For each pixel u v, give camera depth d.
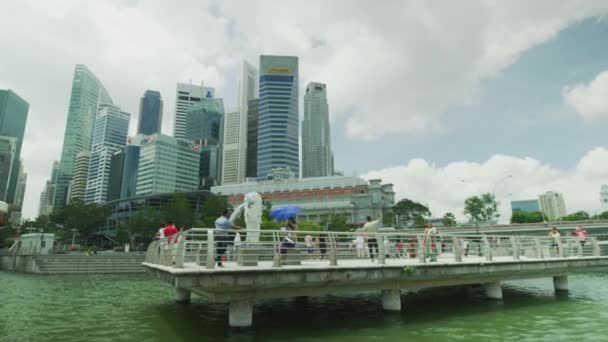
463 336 11.16
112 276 35.50
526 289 23.03
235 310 11.91
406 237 19.38
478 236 17.55
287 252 14.47
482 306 16.62
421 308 16.11
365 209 119.69
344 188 123.62
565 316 14.30
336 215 99.50
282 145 190.38
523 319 13.73
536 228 64.06
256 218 15.77
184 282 10.30
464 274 16.05
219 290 11.31
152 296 21.12
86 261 39.38
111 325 13.02
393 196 137.12
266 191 132.62
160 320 13.84
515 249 18.86
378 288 14.45
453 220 109.94
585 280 28.72
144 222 69.38
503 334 11.43
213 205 73.56
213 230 11.55
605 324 12.90
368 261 16.11
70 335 11.62
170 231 17.42
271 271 11.48
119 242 73.69
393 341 10.56
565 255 23.39
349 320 13.52
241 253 12.20
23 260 40.56
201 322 13.34
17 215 141.62
